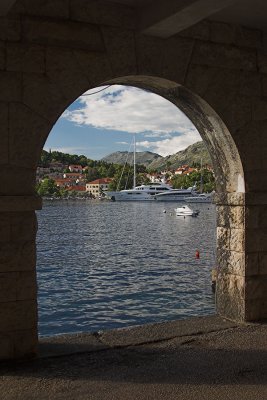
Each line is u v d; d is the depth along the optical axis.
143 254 31.03
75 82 5.42
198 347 5.56
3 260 5.09
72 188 193.12
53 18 5.31
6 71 5.10
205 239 40.31
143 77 5.93
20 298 5.18
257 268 6.62
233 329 6.24
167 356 5.28
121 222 64.31
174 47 5.97
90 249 34.16
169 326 6.39
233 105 6.42
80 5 5.44
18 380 4.65
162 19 5.18
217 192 7.05
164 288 19.78
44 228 55.00
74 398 4.25
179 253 31.25
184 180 162.00
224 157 6.81
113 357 5.26
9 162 5.12
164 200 133.88
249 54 6.55
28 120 5.21
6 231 5.10
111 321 14.86
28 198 5.15
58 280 22.02
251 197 6.50
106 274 23.53
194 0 4.69
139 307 16.61
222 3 4.71
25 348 5.21
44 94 5.27
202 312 15.70
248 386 4.46
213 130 6.72
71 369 4.92
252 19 6.29
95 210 101.38
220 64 6.31
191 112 6.85
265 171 6.69
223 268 6.95
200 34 6.17
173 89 6.36
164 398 4.23
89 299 17.95
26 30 5.18
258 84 6.63
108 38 5.57
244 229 6.52
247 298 6.56
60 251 33.09
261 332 6.11
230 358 5.19
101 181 191.62
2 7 4.68
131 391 4.39
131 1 5.51
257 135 6.62
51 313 15.87
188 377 4.69
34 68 5.22
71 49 5.39
